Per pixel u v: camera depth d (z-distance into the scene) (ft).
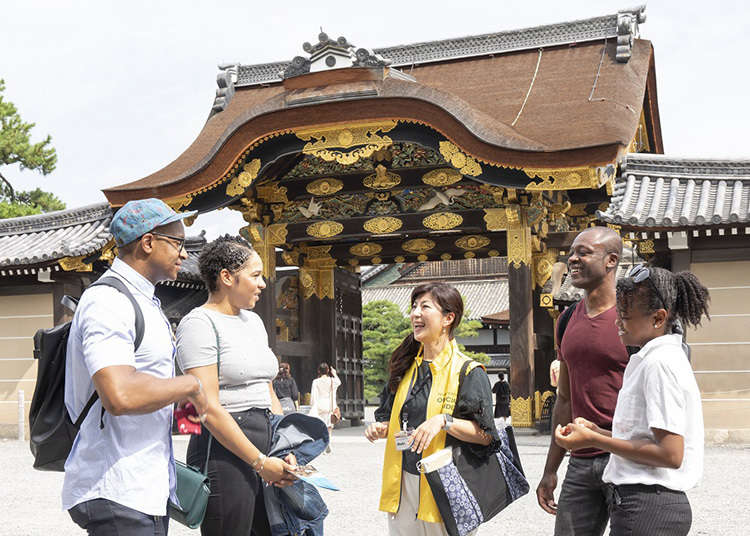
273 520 14.03
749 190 53.21
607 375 12.98
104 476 10.59
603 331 13.06
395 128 61.67
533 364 62.23
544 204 63.41
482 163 59.67
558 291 65.26
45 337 11.16
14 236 72.28
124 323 10.58
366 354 163.43
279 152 64.18
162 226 11.46
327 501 30.94
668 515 10.94
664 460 10.50
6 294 67.56
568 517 13.14
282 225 70.03
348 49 61.16
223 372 13.65
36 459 11.13
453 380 13.46
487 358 154.20
